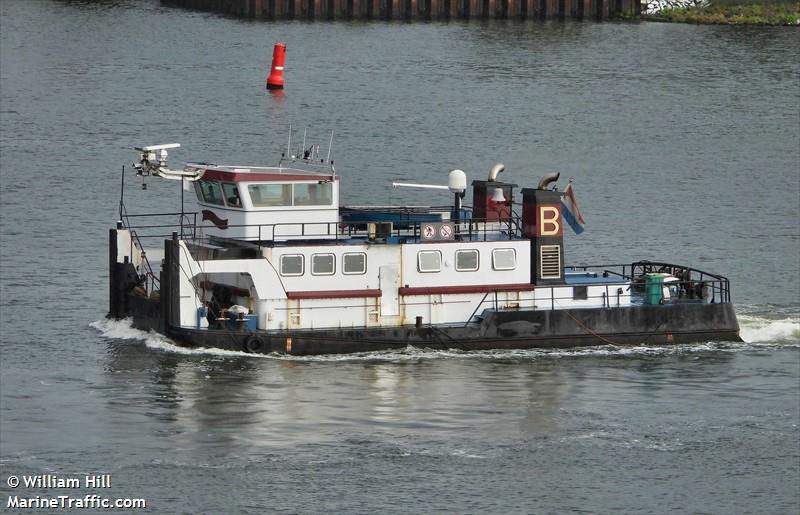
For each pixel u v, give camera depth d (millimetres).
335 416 193375
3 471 175500
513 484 175250
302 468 178000
